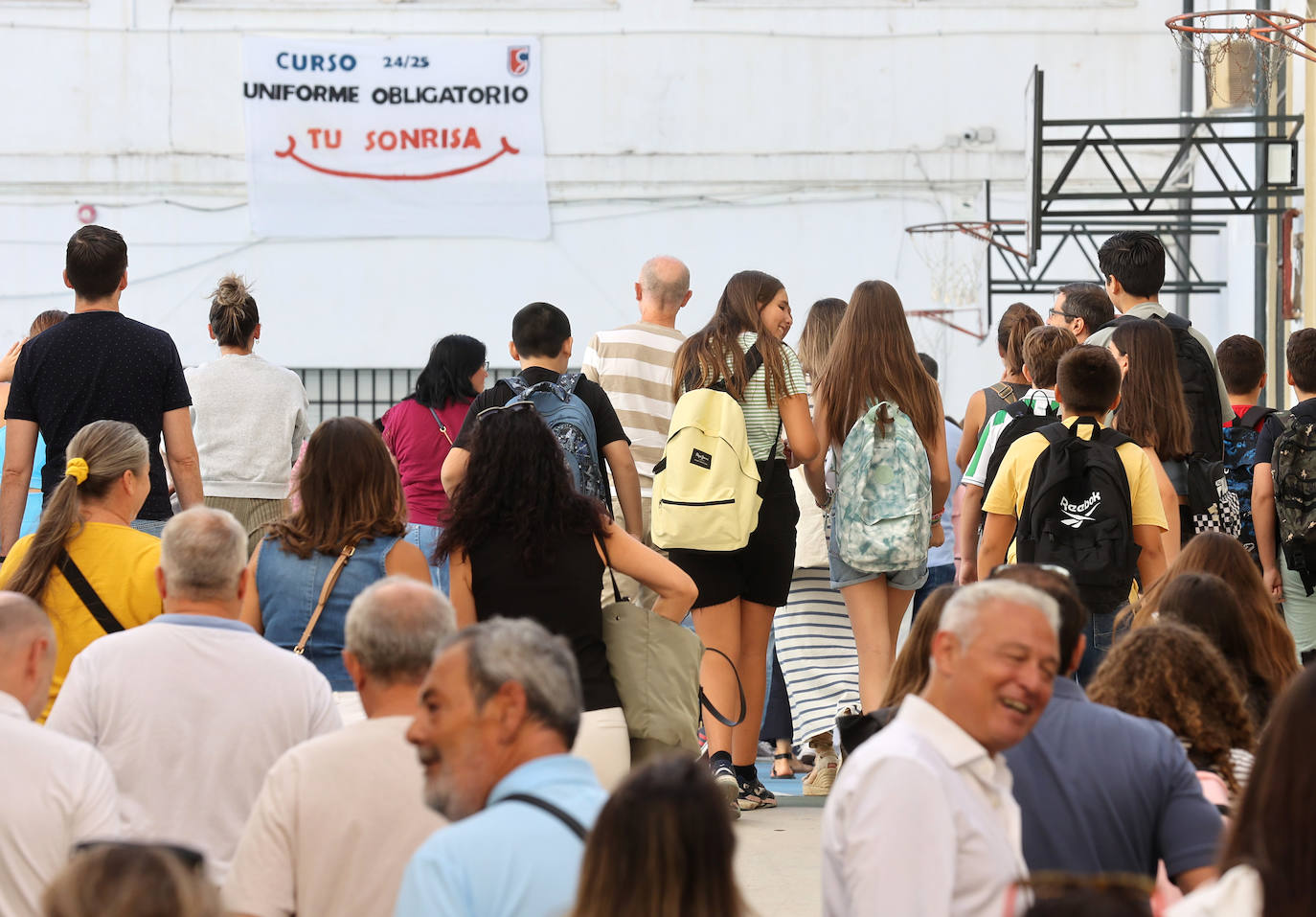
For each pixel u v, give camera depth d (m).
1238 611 15.08
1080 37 73.25
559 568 16.53
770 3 74.12
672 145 74.50
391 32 73.94
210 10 73.69
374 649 11.50
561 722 9.67
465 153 74.12
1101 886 7.12
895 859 9.86
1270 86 53.00
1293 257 50.81
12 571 16.09
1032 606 10.30
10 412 20.86
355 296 74.38
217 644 13.27
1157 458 21.69
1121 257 24.14
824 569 26.59
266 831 11.15
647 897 7.69
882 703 13.75
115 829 11.85
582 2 74.06
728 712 21.89
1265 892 8.10
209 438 27.12
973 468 24.03
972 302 73.62
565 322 20.89
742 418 21.69
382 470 16.39
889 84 74.12
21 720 11.88
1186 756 11.93
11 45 73.56
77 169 73.69
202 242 74.00
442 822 11.15
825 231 74.50
